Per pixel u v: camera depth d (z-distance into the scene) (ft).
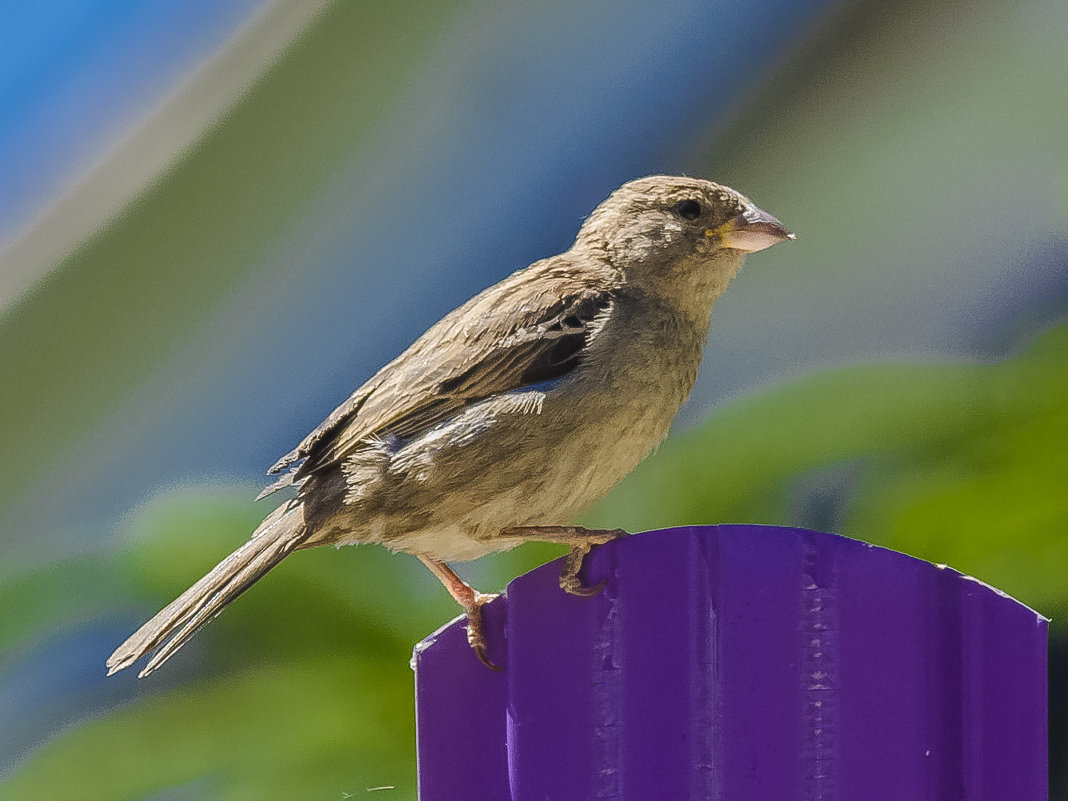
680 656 17.48
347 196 32.86
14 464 29.50
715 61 34.47
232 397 30.99
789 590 17.33
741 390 24.03
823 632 17.26
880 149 32.40
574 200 34.30
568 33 34.40
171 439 30.27
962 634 17.13
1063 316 22.62
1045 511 19.95
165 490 22.74
